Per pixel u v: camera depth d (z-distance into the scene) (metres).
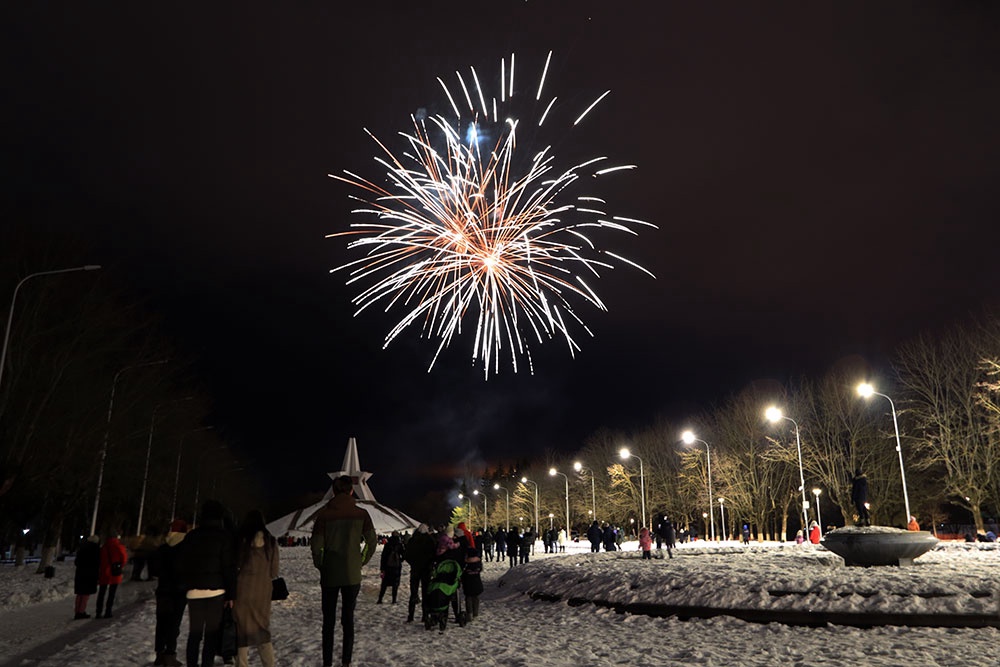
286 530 54.94
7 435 32.81
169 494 61.03
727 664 11.14
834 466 63.31
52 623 17.44
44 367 33.88
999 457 51.25
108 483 42.50
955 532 74.88
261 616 9.16
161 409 49.81
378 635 14.48
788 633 13.81
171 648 10.49
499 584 27.75
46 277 33.53
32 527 51.09
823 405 64.69
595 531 43.16
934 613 13.76
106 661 10.95
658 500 91.56
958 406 53.66
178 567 9.23
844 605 14.44
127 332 38.03
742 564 22.39
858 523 24.62
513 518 131.25
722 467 74.56
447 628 15.66
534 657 11.63
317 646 12.53
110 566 18.34
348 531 10.07
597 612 17.30
